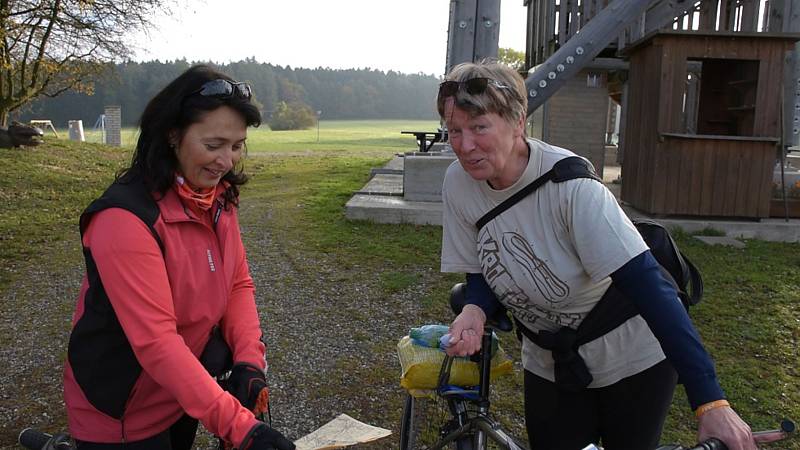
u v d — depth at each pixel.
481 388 2.42
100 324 1.79
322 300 5.81
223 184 2.03
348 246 7.59
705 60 9.14
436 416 2.90
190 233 1.88
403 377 2.60
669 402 2.27
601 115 13.41
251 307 2.17
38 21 17.45
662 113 8.36
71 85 20.88
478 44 9.36
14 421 3.67
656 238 2.22
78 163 15.01
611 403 2.26
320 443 2.03
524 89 2.02
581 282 2.07
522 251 2.10
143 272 1.72
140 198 1.79
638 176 9.09
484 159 1.96
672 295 1.84
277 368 4.41
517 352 4.70
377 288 6.12
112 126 29.33
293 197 11.12
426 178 9.21
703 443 1.54
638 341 2.18
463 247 2.32
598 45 8.45
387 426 3.71
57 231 8.46
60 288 6.17
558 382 2.25
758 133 8.37
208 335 2.03
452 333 2.25
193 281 1.87
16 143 15.47
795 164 14.09
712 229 8.36
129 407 1.87
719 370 4.42
